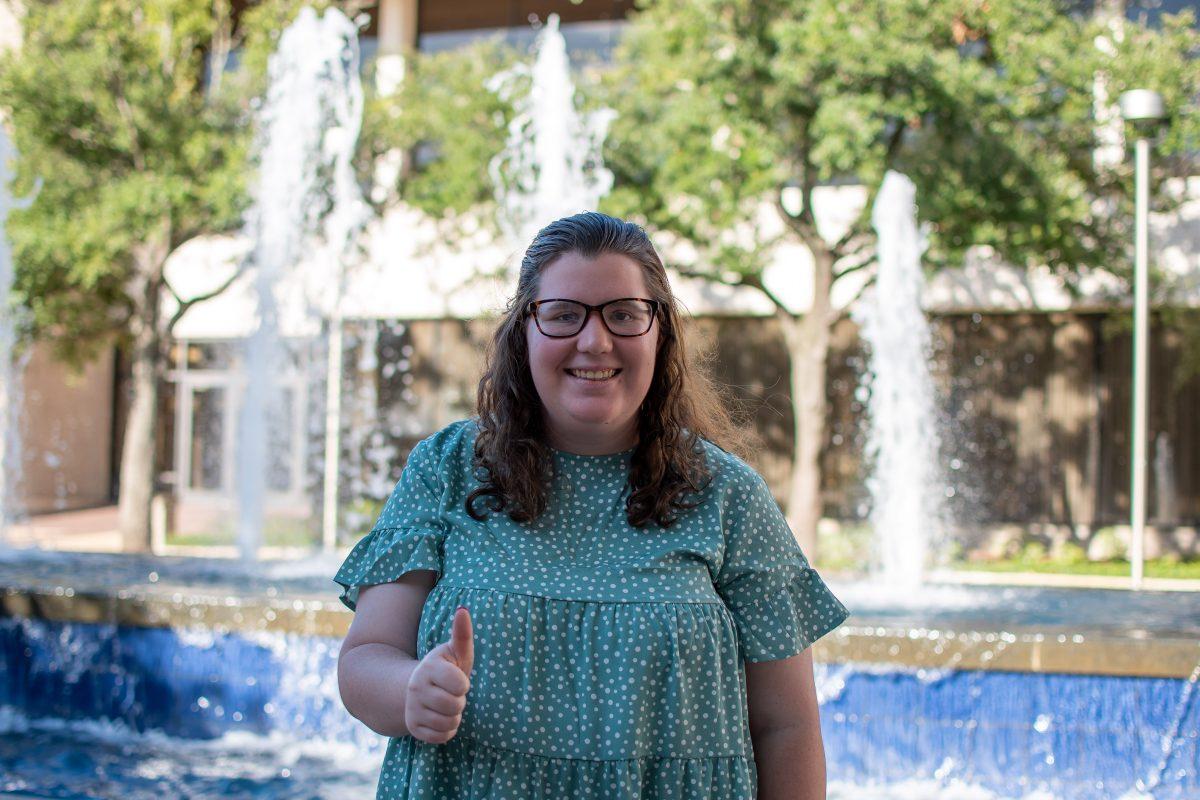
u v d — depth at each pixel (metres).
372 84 13.28
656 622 1.43
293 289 10.70
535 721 1.41
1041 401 14.66
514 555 1.47
